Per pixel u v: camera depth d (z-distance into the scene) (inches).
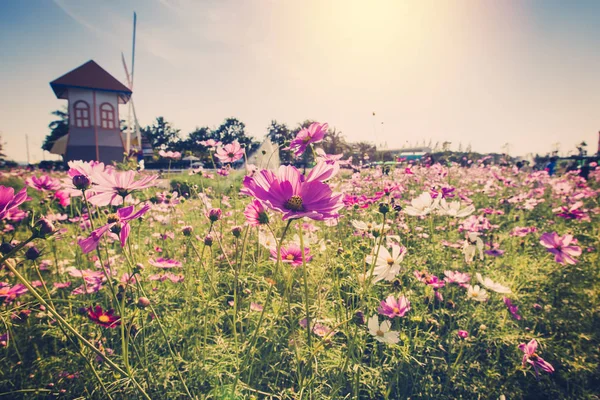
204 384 58.1
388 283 88.3
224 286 88.4
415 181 239.6
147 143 1175.0
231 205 144.3
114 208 101.0
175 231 120.6
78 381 59.1
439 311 80.9
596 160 379.6
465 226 120.2
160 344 65.8
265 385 61.9
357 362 61.2
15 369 61.9
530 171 386.9
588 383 70.2
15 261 75.9
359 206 117.2
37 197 147.7
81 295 76.9
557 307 91.0
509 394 65.6
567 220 154.6
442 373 70.7
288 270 65.6
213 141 129.5
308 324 48.2
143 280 75.2
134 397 53.5
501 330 77.5
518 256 116.8
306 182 43.5
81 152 676.7
